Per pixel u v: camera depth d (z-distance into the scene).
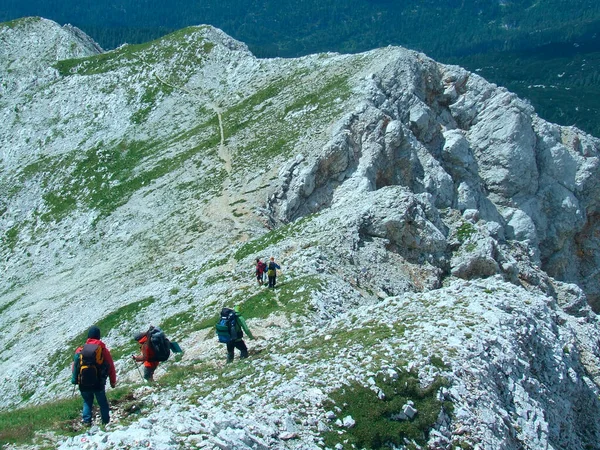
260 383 21.38
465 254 54.41
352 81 82.12
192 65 117.38
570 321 31.94
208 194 74.50
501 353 23.14
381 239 48.50
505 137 80.06
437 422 19.89
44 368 46.03
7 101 127.38
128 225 77.31
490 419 20.48
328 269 42.09
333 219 49.66
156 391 23.12
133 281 60.22
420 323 24.56
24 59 136.38
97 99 117.62
